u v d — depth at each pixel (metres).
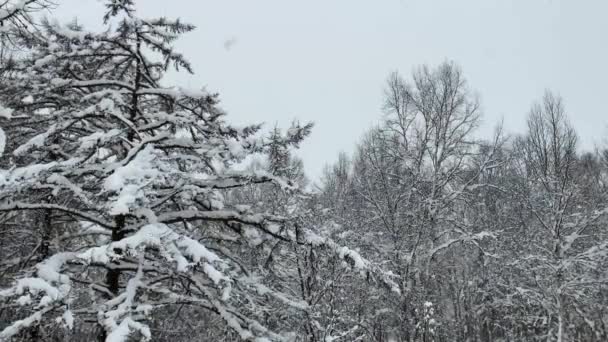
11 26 6.92
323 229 10.70
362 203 21.28
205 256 5.58
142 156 6.21
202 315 9.66
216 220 7.78
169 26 8.05
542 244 19.16
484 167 20.56
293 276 10.97
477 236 18.59
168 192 7.64
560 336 16.45
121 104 7.32
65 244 8.62
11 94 7.73
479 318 24.36
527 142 22.17
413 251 17.70
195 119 7.90
